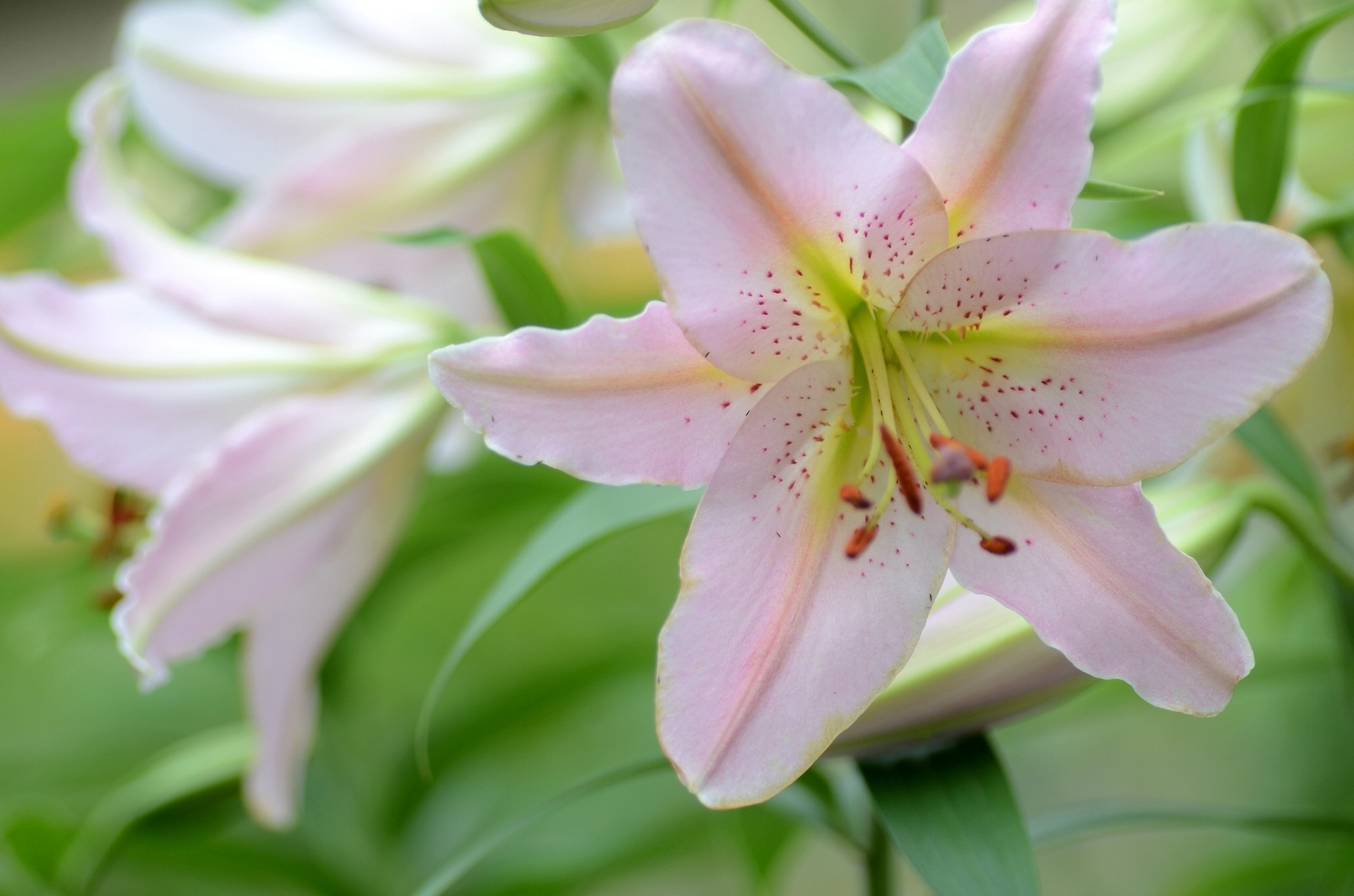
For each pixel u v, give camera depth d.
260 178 0.87
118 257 0.80
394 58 0.85
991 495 0.68
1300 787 1.22
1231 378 0.66
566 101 0.86
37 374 0.80
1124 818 0.80
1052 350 0.68
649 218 0.65
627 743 1.21
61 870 0.86
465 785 0.97
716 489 0.68
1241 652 0.67
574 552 0.72
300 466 0.80
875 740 0.71
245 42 0.85
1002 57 0.65
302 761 0.83
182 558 0.79
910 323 0.69
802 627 0.68
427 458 0.83
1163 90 0.88
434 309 0.82
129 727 1.09
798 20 0.75
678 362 0.67
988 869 0.70
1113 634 0.68
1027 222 0.67
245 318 0.80
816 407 0.69
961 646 0.71
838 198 0.66
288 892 1.06
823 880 1.63
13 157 0.94
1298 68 0.75
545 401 0.67
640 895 1.36
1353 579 0.78
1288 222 0.83
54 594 0.94
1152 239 0.66
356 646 0.93
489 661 1.22
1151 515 0.68
